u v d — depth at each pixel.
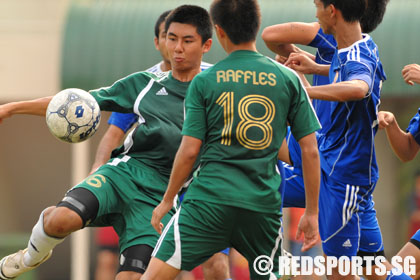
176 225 16.47
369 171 20.84
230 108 16.09
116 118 23.48
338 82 19.39
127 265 18.27
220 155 16.23
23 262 19.67
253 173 16.14
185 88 19.36
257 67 16.38
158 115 19.17
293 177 22.09
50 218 18.08
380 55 37.66
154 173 19.27
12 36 40.91
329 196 21.05
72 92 18.36
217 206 16.11
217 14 16.61
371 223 22.16
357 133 20.36
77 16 39.84
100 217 19.20
